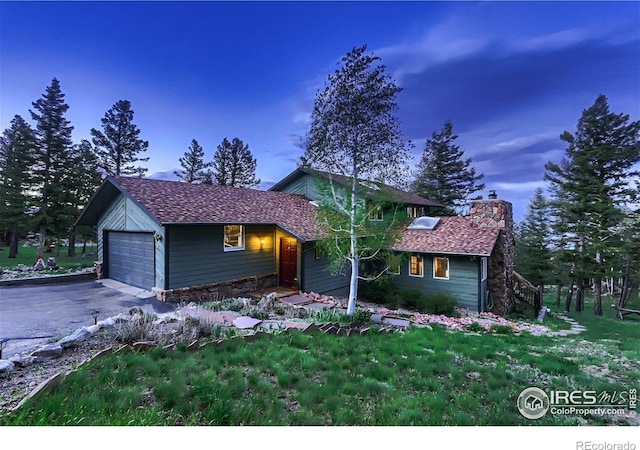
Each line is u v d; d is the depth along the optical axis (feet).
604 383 15.30
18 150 72.49
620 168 55.93
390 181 32.83
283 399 12.50
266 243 42.11
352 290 32.24
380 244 32.19
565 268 70.64
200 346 17.06
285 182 61.77
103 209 42.29
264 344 18.38
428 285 44.42
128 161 100.53
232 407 11.00
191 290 33.42
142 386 12.07
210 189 43.83
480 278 40.73
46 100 75.36
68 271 43.37
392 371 15.80
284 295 37.47
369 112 31.81
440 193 107.34
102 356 14.56
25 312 25.68
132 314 22.17
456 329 29.78
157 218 29.53
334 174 35.09
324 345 19.45
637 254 60.49
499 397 13.52
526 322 39.45
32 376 12.75
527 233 88.79
